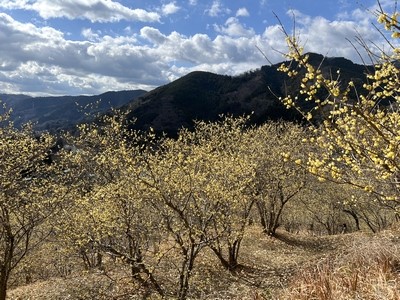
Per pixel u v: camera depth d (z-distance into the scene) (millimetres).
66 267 20344
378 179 4266
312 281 5805
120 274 13734
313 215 34094
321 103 3604
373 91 3646
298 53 3506
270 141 20609
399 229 15805
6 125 12422
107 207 11211
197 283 12188
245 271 14172
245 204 15203
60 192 13602
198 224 11500
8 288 17750
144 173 10562
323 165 4027
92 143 15523
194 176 10500
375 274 5578
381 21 3096
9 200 11562
